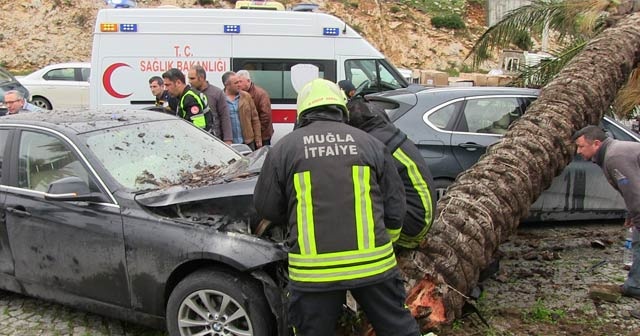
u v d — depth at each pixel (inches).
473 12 1240.2
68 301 154.3
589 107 208.8
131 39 346.3
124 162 157.8
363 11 1159.0
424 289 138.4
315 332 106.2
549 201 230.5
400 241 140.0
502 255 211.6
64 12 1040.8
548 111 199.5
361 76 367.9
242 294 129.5
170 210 142.7
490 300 173.2
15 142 164.6
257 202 112.2
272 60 355.9
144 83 349.4
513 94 236.5
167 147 172.7
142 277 139.8
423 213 129.0
